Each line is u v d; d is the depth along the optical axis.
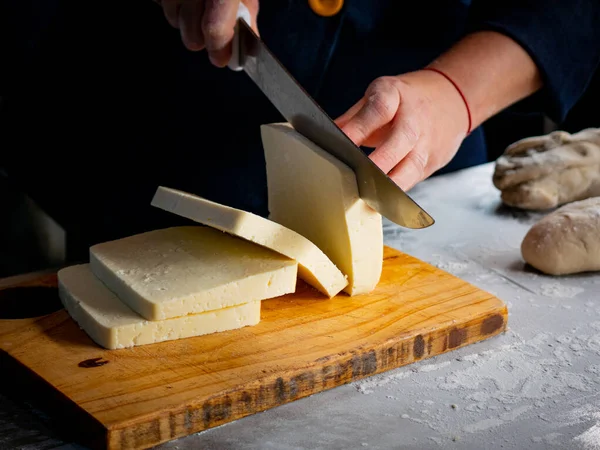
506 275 0.99
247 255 0.89
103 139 1.21
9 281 0.94
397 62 1.20
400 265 0.97
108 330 0.82
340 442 0.76
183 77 1.17
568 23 1.08
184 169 1.20
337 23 1.13
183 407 0.76
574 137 1.14
